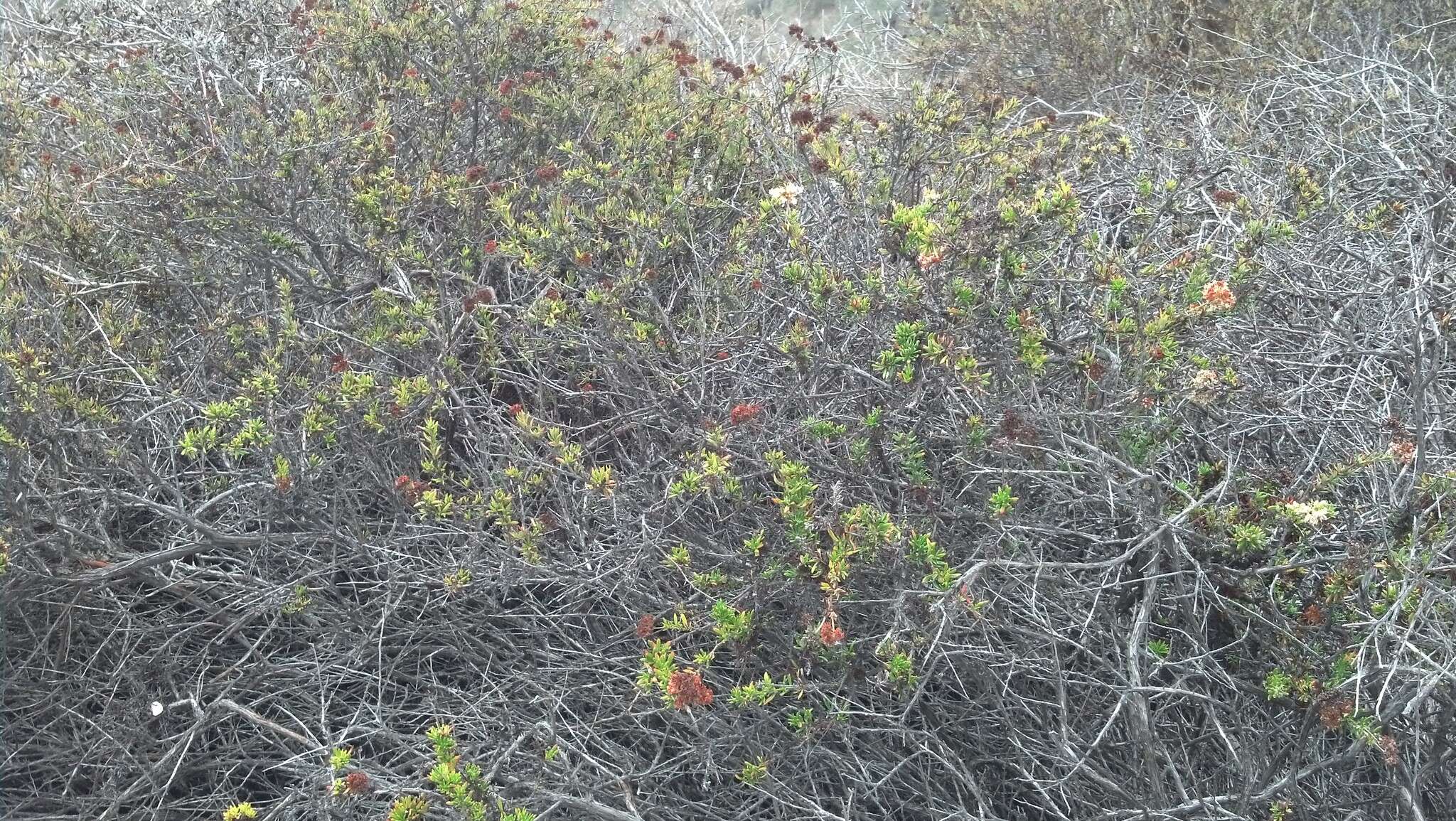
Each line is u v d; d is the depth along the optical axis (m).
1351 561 1.95
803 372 2.37
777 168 3.20
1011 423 2.06
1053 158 2.89
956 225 2.24
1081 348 2.35
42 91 3.73
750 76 3.50
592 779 2.12
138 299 2.95
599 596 2.36
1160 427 2.19
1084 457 2.12
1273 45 4.91
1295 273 2.79
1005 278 2.18
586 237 2.67
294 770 2.23
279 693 2.34
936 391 2.31
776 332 2.67
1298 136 3.94
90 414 2.32
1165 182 2.79
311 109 3.33
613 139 3.29
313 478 2.34
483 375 2.72
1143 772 2.11
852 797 2.00
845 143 3.22
